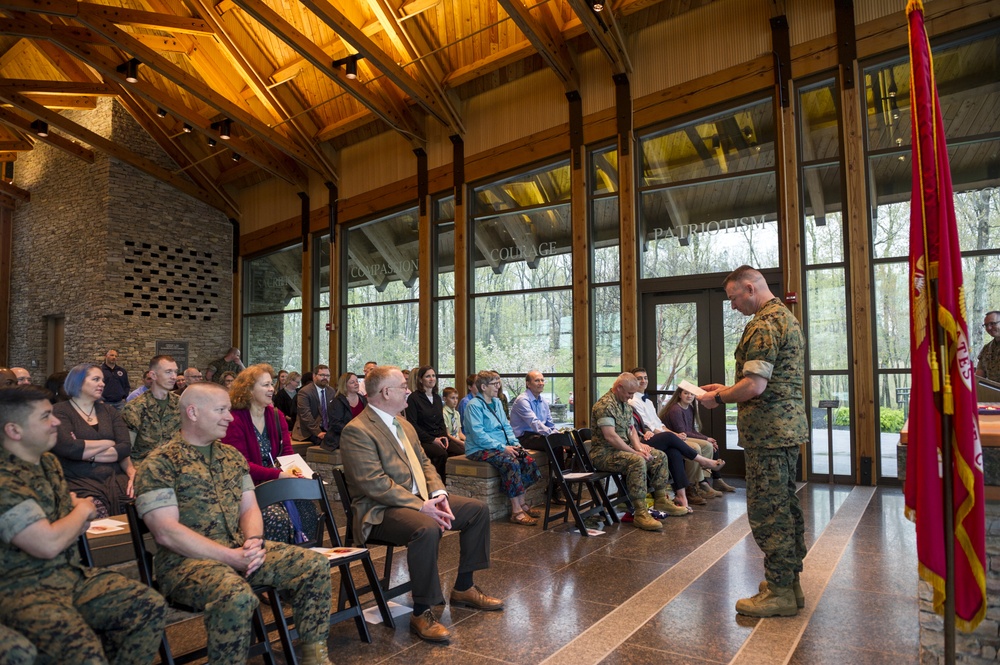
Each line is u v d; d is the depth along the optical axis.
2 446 2.05
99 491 3.50
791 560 2.95
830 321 6.52
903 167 6.25
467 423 5.38
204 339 13.01
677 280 7.44
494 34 8.29
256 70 9.84
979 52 5.89
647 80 7.61
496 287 9.00
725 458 7.24
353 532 3.14
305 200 11.82
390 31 8.22
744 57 6.97
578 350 8.00
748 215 7.05
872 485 6.18
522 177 8.79
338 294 11.16
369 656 2.63
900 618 2.90
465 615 3.07
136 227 12.34
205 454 2.56
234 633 2.14
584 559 4.00
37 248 13.90
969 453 1.73
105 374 8.55
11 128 14.08
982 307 5.80
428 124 9.73
